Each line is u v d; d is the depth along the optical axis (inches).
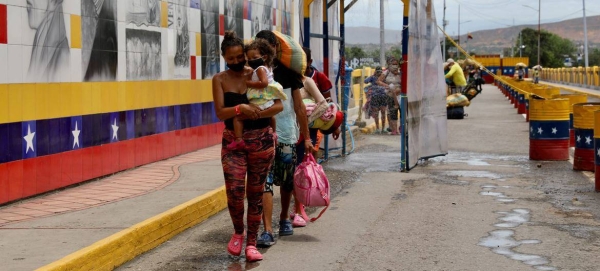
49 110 366.3
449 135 764.0
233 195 271.6
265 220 299.3
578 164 494.6
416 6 486.0
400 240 303.3
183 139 534.9
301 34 489.7
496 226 327.0
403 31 480.1
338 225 333.4
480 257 275.1
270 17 732.0
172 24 511.5
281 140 303.0
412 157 501.4
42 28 358.9
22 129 345.7
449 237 307.3
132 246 282.2
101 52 414.9
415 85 500.1
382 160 557.9
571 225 327.0
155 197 360.2
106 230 288.0
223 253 288.4
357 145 669.9
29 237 278.2
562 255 276.5
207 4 573.9
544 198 394.0
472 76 1270.9
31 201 350.0
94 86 408.2
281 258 278.2
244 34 653.9
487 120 978.7
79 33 391.9
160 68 493.0
